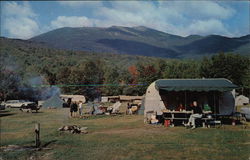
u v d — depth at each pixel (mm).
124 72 78000
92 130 15492
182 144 10141
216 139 10672
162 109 18016
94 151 9648
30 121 22188
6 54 76625
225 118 17797
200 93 17828
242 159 7480
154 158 8383
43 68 74062
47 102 41875
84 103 55156
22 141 12203
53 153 9633
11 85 48250
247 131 11211
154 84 18391
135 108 27719
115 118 22656
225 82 16844
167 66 59406
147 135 12750
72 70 74812
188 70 52219
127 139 11828
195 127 14875
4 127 18688
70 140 12031
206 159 7859
